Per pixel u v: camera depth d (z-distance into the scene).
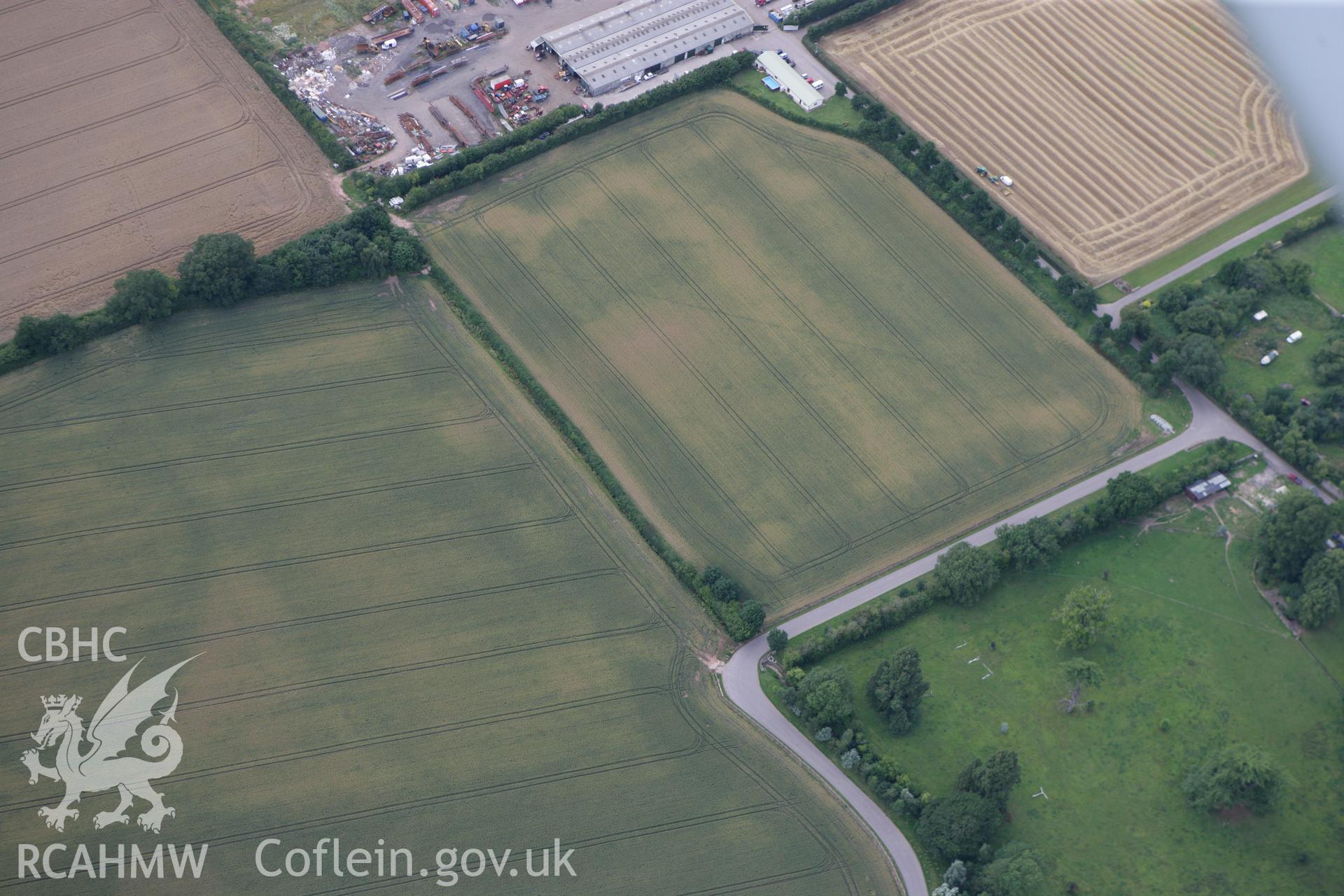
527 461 185.25
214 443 183.75
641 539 178.50
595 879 151.38
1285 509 174.25
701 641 169.88
